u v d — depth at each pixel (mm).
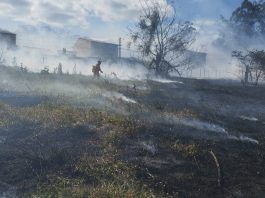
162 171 10719
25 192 9102
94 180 9805
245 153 12891
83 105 17625
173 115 16922
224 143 13688
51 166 10469
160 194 9352
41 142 11953
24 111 15070
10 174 9922
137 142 12586
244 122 18219
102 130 13383
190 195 9664
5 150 11203
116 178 9898
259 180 10938
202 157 11891
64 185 9344
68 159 10844
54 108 16078
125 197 8719
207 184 10289
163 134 13672
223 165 11547
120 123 14102
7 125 13141
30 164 10453
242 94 30031
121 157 11336
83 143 12102
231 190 10164
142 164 10969
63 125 13461
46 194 8836
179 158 11664
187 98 24250
